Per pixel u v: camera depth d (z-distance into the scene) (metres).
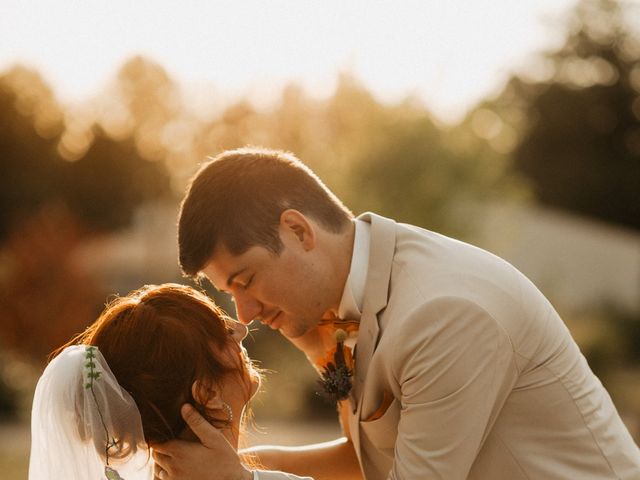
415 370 2.25
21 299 17.19
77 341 2.46
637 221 39.62
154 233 30.73
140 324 2.31
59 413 2.26
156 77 36.69
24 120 36.59
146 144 36.66
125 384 2.29
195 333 2.32
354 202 18.73
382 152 19.17
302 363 15.56
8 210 34.66
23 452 11.09
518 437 2.33
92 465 2.27
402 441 2.29
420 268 2.36
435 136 19.53
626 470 2.41
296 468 2.81
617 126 42.47
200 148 33.84
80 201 36.03
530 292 2.37
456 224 19.19
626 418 12.11
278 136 29.81
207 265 2.41
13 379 16.55
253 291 2.42
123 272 28.27
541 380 2.33
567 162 40.75
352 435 2.56
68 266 17.47
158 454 2.31
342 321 2.47
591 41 43.41
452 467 2.22
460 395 2.21
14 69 37.56
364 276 2.44
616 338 18.64
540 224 27.08
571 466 2.34
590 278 27.30
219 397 2.34
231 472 2.26
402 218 18.84
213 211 2.38
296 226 2.41
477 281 2.30
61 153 36.84
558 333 2.40
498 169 20.09
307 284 2.42
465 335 2.23
